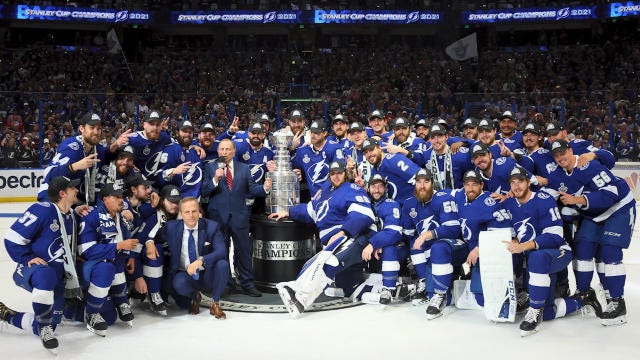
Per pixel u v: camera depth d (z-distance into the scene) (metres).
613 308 5.75
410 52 27.95
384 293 6.33
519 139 7.79
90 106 17.62
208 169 6.85
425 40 30.33
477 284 6.17
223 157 6.75
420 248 6.39
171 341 5.36
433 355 4.98
